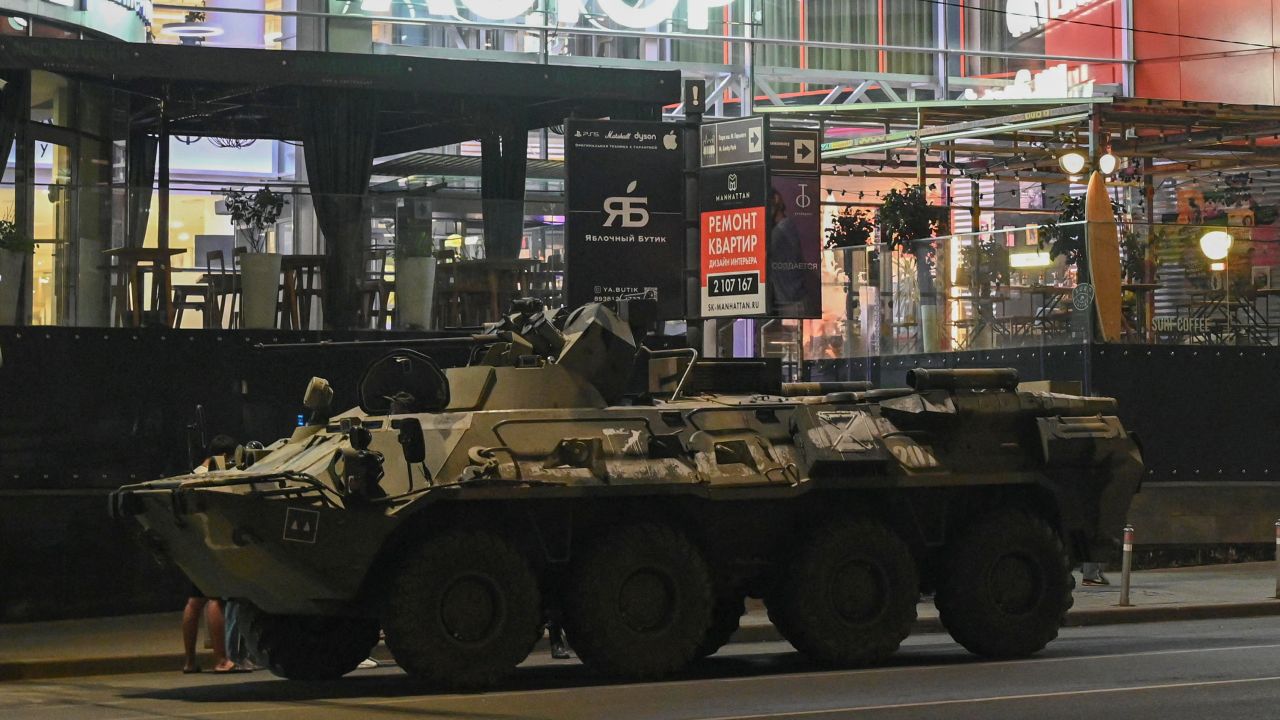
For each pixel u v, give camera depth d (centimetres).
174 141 2917
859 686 1226
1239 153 3138
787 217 2083
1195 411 2294
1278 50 3431
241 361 1973
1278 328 2348
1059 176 3089
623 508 1355
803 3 3350
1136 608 1833
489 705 1145
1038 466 1479
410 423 1260
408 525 1277
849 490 1433
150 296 1952
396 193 2067
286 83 2159
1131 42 3534
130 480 1916
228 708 1172
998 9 3488
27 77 2105
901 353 2464
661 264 1945
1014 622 1448
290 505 1227
